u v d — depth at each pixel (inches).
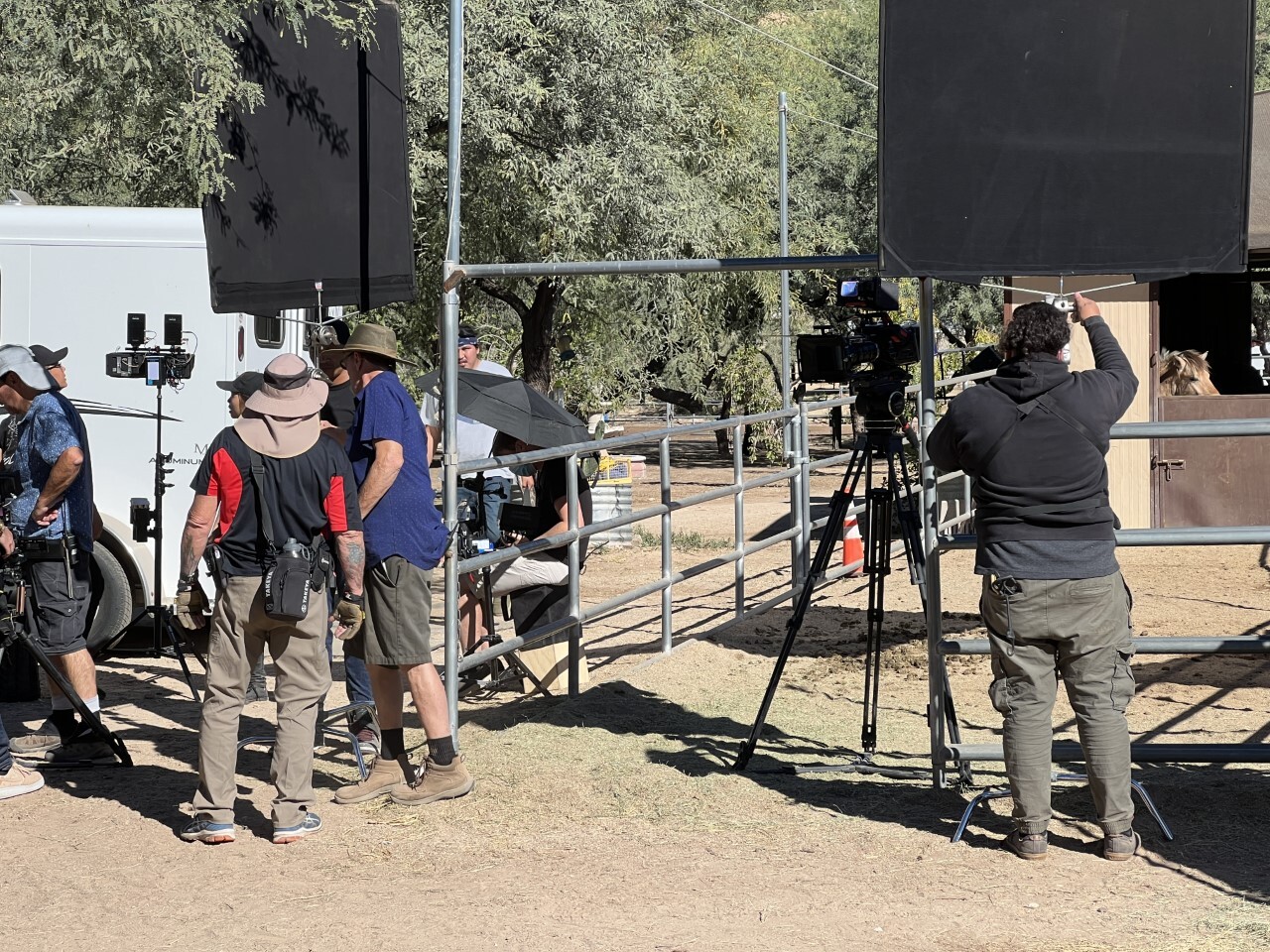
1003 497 200.2
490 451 372.5
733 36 859.4
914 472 531.2
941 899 186.9
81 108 366.9
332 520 215.5
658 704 302.4
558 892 191.2
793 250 1045.2
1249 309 666.8
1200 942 170.7
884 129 213.8
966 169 213.5
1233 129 209.6
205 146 279.7
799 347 248.4
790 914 181.9
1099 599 198.2
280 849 211.6
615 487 587.8
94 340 361.4
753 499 832.9
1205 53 209.6
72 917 184.2
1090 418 199.6
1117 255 212.5
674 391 1386.6
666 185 691.4
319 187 270.4
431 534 230.2
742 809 227.0
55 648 259.6
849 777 244.2
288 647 214.2
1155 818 211.8
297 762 215.0
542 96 638.5
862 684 319.6
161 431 336.8
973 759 226.8
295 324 416.5
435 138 666.8
